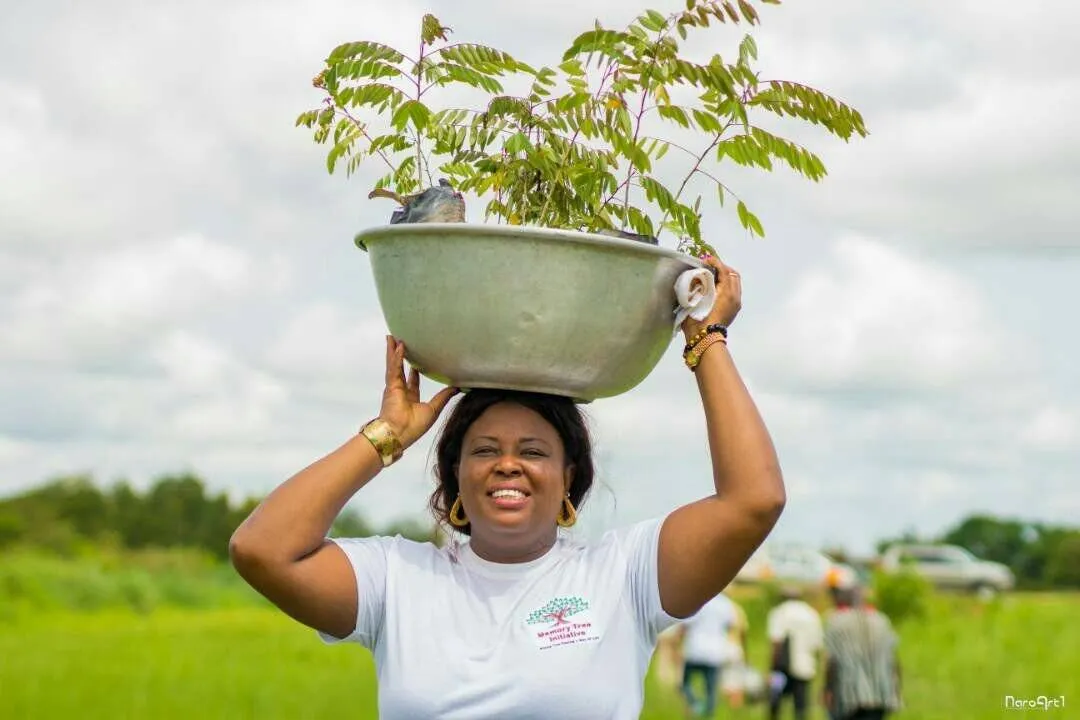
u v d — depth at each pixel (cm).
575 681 306
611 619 315
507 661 308
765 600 2366
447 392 330
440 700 307
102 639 2355
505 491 319
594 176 333
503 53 337
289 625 2861
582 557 324
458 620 315
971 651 1845
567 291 300
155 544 5650
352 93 342
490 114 342
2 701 1426
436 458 339
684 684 1257
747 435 311
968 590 3594
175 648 2136
